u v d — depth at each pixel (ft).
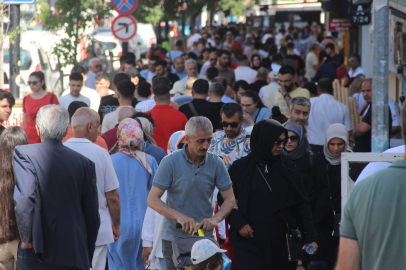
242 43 299.79
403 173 29.73
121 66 151.33
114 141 71.87
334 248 61.52
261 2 438.81
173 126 80.89
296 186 53.31
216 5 350.64
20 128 51.44
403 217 29.07
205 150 49.85
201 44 237.66
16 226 50.37
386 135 56.85
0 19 122.01
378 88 56.59
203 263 42.06
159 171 50.83
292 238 52.29
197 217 51.19
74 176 47.09
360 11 108.27
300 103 73.72
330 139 61.05
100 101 98.37
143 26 333.21
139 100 101.30
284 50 204.54
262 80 125.39
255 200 53.26
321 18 429.38
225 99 97.66
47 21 156.35
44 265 46.34
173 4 287.48
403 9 107.55
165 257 52.47
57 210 46.01
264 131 52.90
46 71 174.40
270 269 52.49
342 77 153.99
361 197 30.27
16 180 45.57
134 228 60.70
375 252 29.58
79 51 171.83
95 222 48.67
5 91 73.41
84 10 156.35
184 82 124.98
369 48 168.25
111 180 56.13
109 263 62.80
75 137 56.18
